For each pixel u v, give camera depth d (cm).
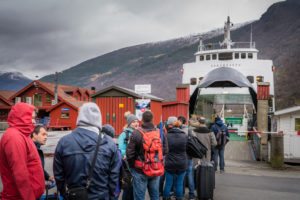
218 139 827
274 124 1493
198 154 547
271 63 2428
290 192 628
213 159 838
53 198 428
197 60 2569
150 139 409
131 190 484
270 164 1134
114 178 270
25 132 267
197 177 566
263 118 1556
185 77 2550
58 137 1481
